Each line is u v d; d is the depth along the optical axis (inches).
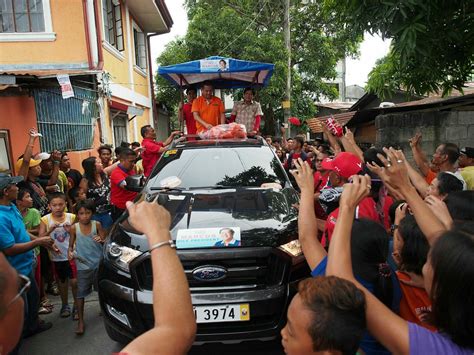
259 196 144.3
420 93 206.5
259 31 609.3
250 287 108.5
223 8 581.3
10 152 219.1
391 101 470.3
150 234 47.1
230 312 105.0
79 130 313.7
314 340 43.1
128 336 109.8
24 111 234.5
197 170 166.1
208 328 105.9
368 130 386.9
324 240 104.3
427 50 153.3
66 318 156.5
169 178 155.6
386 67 210.5
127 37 462.0
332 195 102.4
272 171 167.3
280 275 110.5
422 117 245.4
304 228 74.6
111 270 114.7
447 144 143.9
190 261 108.5
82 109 317.4
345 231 58.2
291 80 582.9
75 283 151.8
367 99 490.9
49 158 215.6
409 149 246.4
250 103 272.1
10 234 116.5
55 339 139.7
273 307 106.6
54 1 327.0
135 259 109.8
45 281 180.5
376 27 158.9
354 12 160.7
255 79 271.6
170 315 41.5
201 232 113.4
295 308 45.8
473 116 244.2
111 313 113.9
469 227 53.4
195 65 236.1
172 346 39.6
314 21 605.6
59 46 330.3
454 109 244.1
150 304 105.4
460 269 43.0
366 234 67.7
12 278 40.2
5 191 120.0
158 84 679.7
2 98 214.7
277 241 113.0
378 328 48.4
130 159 198.1
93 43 332.8
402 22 147.9
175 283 43.5
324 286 45.9
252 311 105.5
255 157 174.1
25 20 328.5
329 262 56.4
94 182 213.2
